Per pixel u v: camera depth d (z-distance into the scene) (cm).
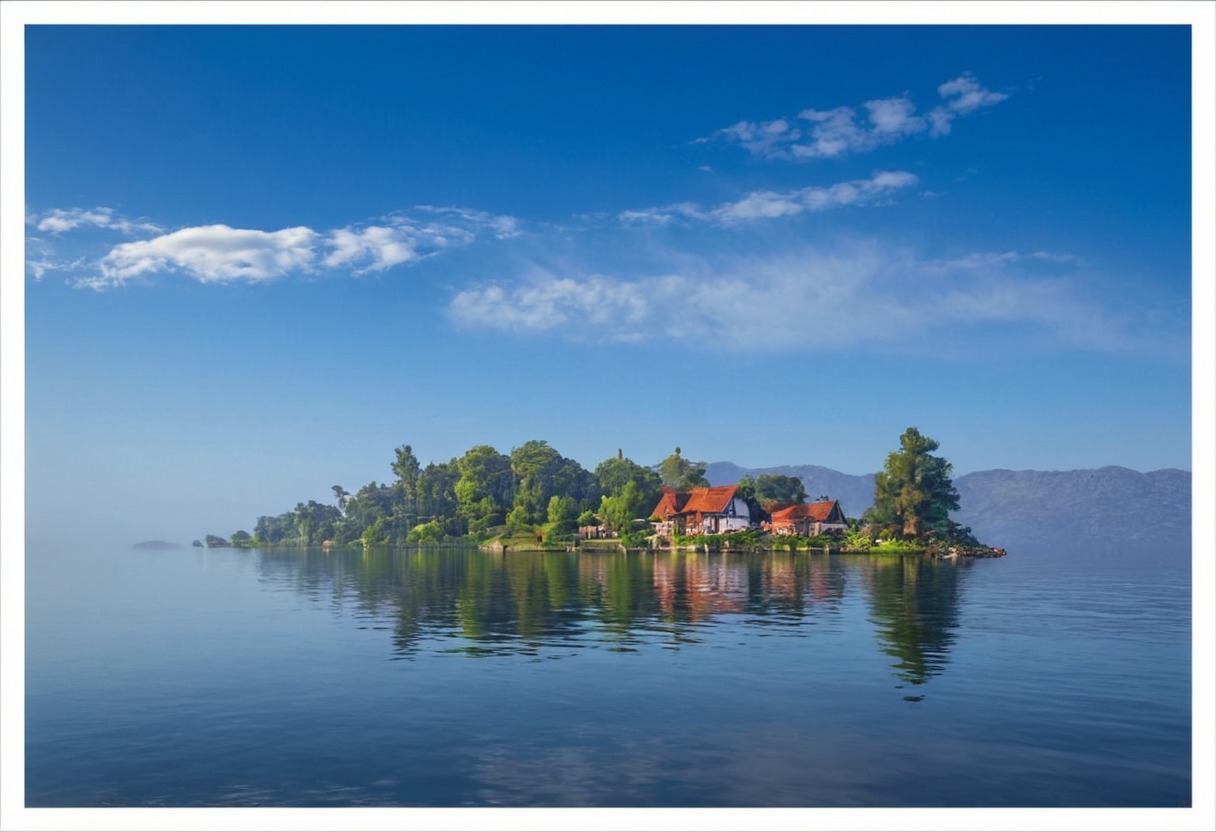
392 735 2033
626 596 5431
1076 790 1673
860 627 3794
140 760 1870
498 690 2495
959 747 1920
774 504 18038
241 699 2414
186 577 8838
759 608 4616
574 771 1778
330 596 5850
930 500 12875
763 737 1998
